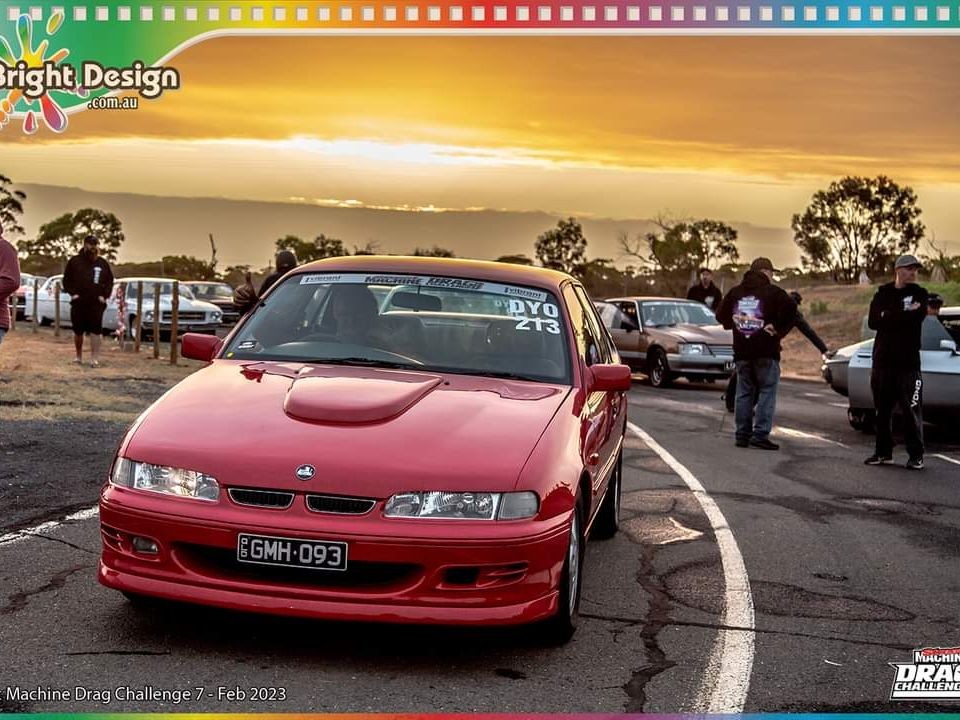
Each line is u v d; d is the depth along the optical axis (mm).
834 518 7875
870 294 41469
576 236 71250
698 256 53094
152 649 4277
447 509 4145
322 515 4105
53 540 5898
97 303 16344
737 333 11766
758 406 11812
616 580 5824
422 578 4090
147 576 4238
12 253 9758
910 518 7988
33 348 19562
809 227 57281
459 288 5812
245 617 4727
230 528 4105
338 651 4371
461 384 5102
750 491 8922
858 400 13297
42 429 9625
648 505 8133
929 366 12547
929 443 12820
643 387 20359
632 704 3982
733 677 4324
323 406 4562
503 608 4172
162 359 18641
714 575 6023
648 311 21266
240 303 11734
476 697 3965
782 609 5383
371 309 5645
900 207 55531
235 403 4680
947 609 5520
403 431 4418
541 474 4344
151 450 4340
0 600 4797
